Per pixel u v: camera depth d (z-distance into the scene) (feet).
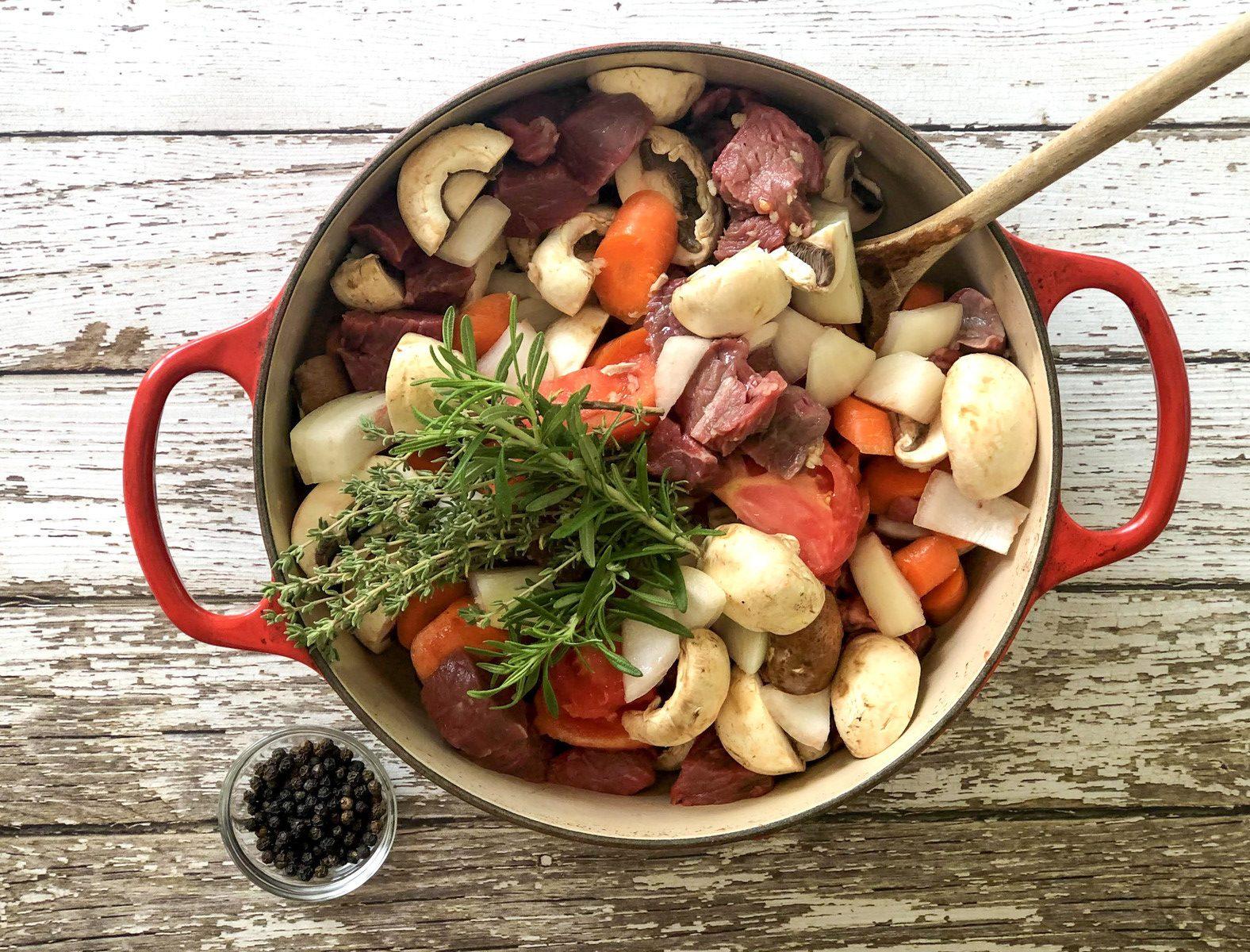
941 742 1.54
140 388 1.24
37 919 1.53
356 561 1.21
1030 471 1.33
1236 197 1.51
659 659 1.33
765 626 1.29
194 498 1.52
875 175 1.41
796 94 1.33
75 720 1.53
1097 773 1.54
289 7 1.50
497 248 1.43
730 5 1.50
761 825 1.25
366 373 1.39
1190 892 1.55
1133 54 1.50
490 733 1.35
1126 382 1.51
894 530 1.43
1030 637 1.54
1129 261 1.51
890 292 1.39
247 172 1.51
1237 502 1.52
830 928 1.54
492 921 1.54
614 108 1.34
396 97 1.50
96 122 1.51
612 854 1.54
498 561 1.38
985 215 1.22
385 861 1.51
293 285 1.24
